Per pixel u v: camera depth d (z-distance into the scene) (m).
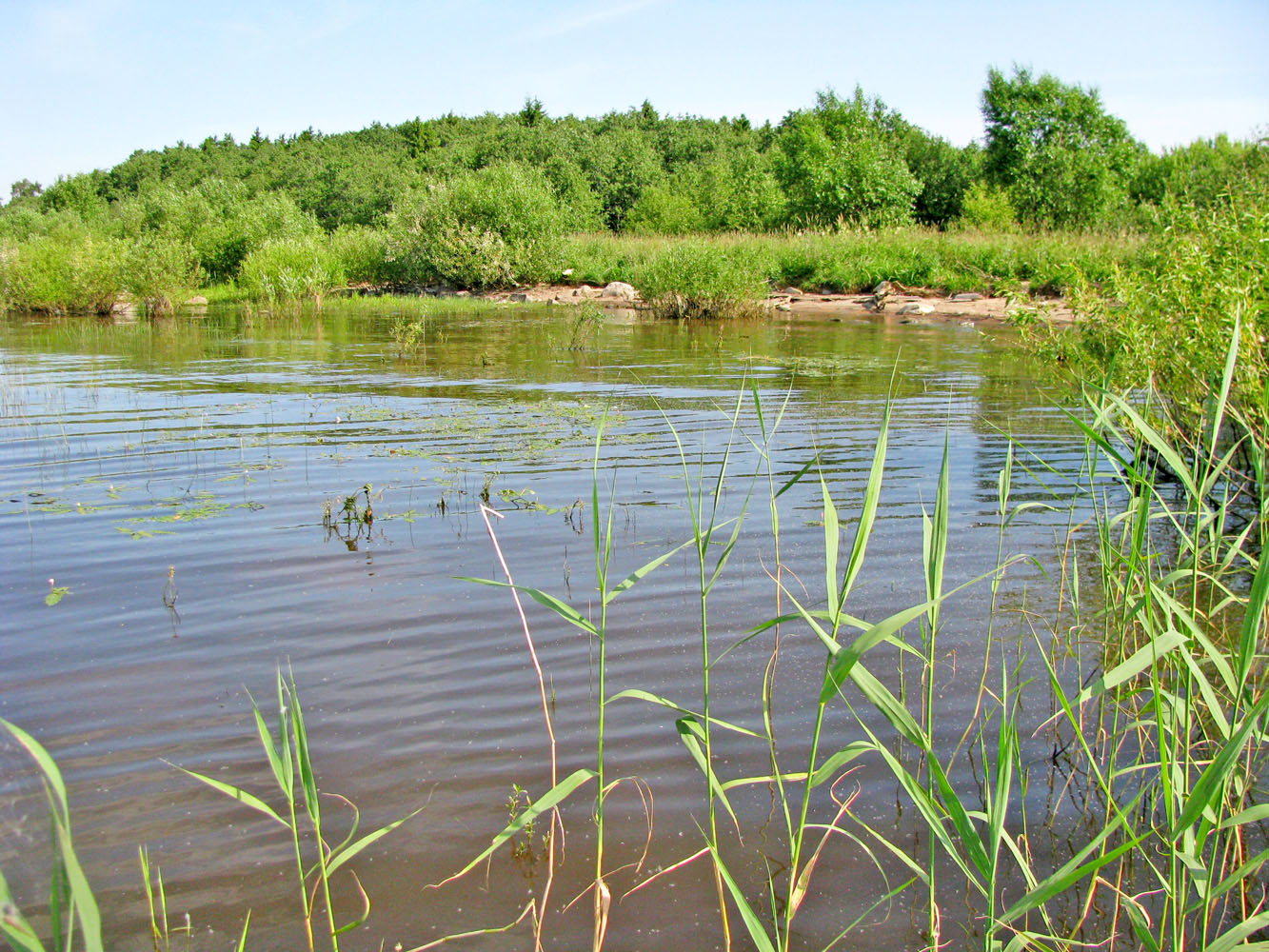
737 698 4.07
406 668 4.30
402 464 8.13
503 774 3.50
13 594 5.18
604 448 8.66
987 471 7.66
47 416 10.39
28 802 2.74
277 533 6.23
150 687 4.12
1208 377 6.13
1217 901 2.93
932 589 2.74
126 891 2.89
